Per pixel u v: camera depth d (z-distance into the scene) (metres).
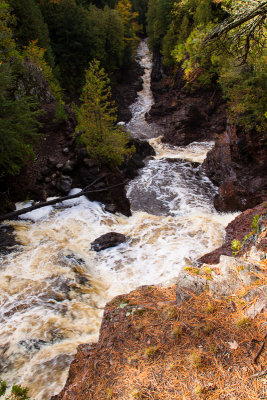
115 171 13.74
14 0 22.44
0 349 5.52
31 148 12.63
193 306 3.77
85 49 31.91
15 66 14.72
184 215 13.27
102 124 12.74
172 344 3.36
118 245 9.95
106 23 33.28
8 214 10.24
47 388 4.76
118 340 3.70
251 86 12.58
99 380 3.26
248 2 6.80
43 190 12.07
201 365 2.99
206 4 20.91
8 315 6.39
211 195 15.32
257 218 6.78
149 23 41.25
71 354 5.42
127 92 35.62
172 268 8.52
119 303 4.51
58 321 6.29
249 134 12.78
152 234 10.66
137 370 3.16
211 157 17.27
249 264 4.30
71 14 30.16
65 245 9.36
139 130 27.70
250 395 2.59
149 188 16.16
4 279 7.51
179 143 22.78
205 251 9.37
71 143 13.77
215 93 23.25
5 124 9.51
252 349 3.02
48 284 7.49
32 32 24.38
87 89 12.17
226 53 7.97
